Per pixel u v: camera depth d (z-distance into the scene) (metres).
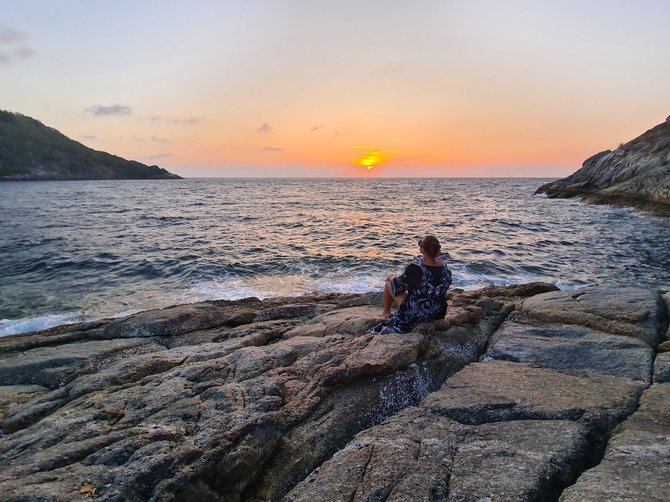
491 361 6.03
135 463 3.62
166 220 33.22
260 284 14.25
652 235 24.88
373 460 3.67
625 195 38.69
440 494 3.17
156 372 5.82
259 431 4.21
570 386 4.91
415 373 5.51
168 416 4.42
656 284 14.77
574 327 6.80
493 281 14.78
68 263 17.48
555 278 15.46
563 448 3.66
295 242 22.77
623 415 4.20
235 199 62.09
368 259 18.17
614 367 5.46
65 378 6.19
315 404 4.82
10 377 6.30
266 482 4.03
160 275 15.72
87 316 11.25
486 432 4.05
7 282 14.82
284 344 6.34
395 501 3.10
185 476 3.55
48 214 36.50
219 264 17.09
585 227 28.45
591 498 2.83
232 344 6.60
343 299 10.06
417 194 76.88
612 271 16.59
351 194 77.44
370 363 5.27
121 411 4.57
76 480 3.43
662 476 2.98
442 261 6.64
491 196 68.31
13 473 3.51
